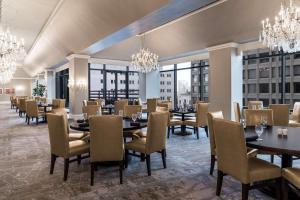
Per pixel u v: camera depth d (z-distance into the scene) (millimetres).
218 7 6062
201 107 6145
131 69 13711
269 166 2520
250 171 2395
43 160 4258
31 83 23484
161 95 13328
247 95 8094
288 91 7258
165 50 9984
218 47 8047
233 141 2453
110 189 2992
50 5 6676
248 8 5715
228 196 2773
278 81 7492
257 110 4297
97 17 6070
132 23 5496
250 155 2553
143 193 2879
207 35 7555
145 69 9375
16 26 8992
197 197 2762
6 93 22562
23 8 6977
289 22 4223
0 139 6176
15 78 22625
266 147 2332
